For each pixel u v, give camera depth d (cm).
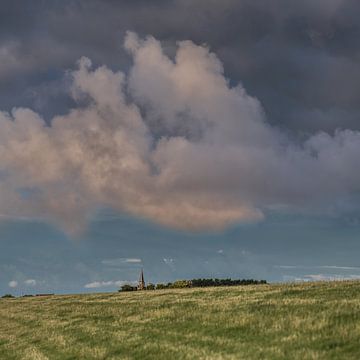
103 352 2175
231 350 1819
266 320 2200
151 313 3077
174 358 1833
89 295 6844
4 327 3969
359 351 1548
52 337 2911
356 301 2438
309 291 3212
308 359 1528
